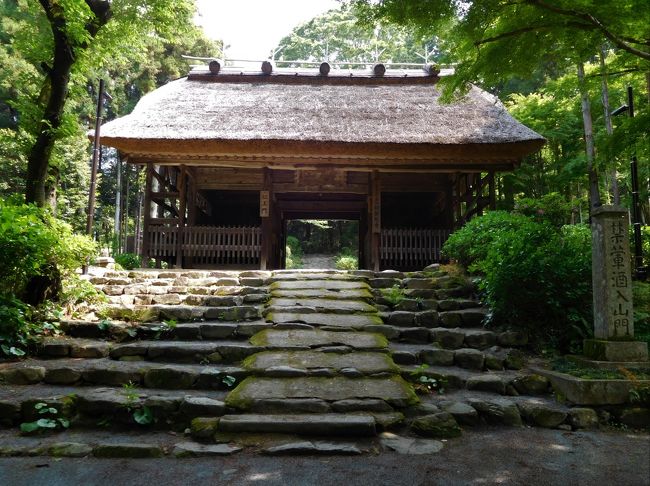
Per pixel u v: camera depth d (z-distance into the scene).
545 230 5.51
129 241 12.93
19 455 2.88
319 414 3.38
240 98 10.37
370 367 4.09
